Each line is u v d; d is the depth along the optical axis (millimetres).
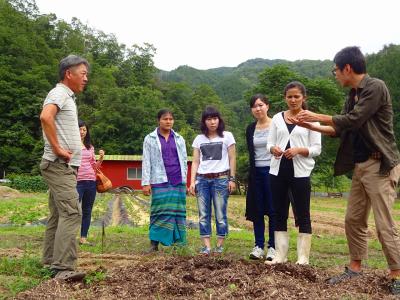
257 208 7336
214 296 4535
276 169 6531
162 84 103625
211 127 7766
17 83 63469
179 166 8070
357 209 5297
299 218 6527
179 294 4746
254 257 7254
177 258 6316
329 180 49156
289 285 4840
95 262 6812
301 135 6504
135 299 4574
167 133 8195
